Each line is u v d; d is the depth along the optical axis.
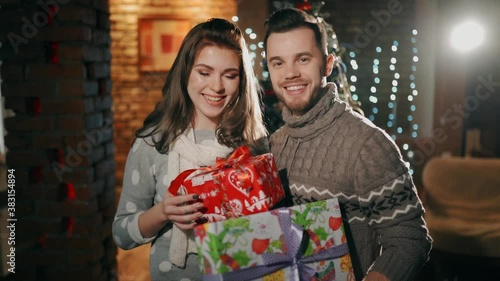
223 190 1.14
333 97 1.30
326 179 1.25
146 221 1.24
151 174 1.35
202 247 1.02
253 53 3.38
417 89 4.67
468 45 4.33
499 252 2.88
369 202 1.20
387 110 4.78
